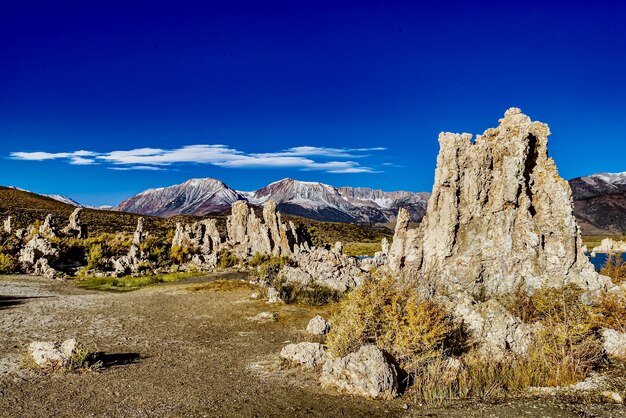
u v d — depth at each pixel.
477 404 11.82
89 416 11.31
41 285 41.12
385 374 12.94
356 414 11.56
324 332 20.75
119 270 51.59
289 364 15.96
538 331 15.59
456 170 22.97
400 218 25.80
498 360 14.70
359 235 191.75
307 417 11.37
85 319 24.55
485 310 16.03
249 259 64.50
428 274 22.61
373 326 15.54
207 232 75.12
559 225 21.72
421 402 12.38
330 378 13.63
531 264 21.56
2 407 11.72
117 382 14.03
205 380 14.40
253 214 72.94
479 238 22.59
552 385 13.18
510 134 22.88
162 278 48.91
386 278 16.91
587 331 15.41
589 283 20.67
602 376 13.53
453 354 15.21
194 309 28.16
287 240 65.12
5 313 25.66
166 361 16.72
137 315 26.06
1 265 48.28
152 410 11.77
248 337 20.80
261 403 12.32
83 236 73.75
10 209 133.62
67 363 15.13
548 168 23.00
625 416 10.46
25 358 15.79
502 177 22.47
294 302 30.17
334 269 35.12
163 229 129.12
